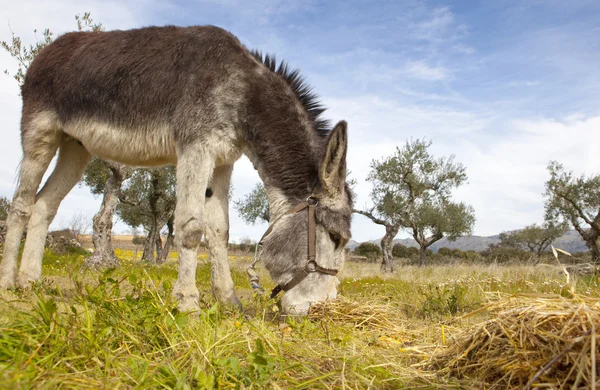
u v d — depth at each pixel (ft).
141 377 5.73
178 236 12.70
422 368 8.03
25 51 42.32
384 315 12.44
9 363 5.61
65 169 17.35
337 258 12.48
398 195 86.22
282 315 12.35
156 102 13.73
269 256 12.63
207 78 13.15
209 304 13.56
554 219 99.35
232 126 13.23
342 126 11.59
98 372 5.89
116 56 14.83
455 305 15.93
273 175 13.00
